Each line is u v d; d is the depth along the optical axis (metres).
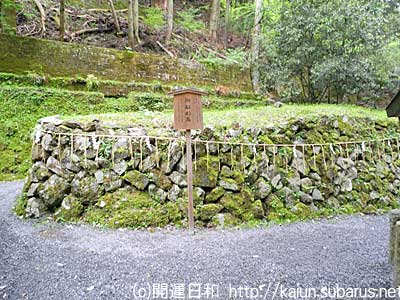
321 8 6.89
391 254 2.76
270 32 7.84
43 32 9.38
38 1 9.89
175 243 3.31
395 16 8.59
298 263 2.84
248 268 2.72
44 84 7.66
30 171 4.31
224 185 4.09
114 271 2.67
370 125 5.66
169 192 3.98
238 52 11.25
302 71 7.63
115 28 10.84
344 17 6.81
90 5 11.49
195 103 3.69
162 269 2.70
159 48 11.00
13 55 7.73
